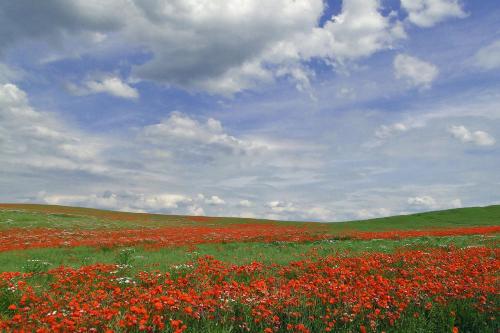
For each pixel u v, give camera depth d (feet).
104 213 242.37
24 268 45.24
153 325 22.47
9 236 106.52
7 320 22.70
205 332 22.85
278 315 26.76
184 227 165.27
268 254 65.41
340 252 63.67
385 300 27.12
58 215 181.98
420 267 44.34
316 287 31.01
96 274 39.99
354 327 25.35
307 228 174.09
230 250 75.46
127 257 52.54
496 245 71.26
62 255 68.74
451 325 25.03
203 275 38.45
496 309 27.22
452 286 31.60
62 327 20.56
